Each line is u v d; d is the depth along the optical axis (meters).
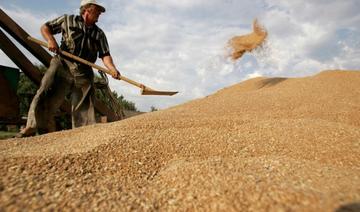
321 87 7.36
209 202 1.85
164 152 2.99
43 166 2.40
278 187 1.85
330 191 1.78
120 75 5.29
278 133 3.50
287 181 1.98
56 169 2.40
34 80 6.57
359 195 1.70
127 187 2.25
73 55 5.06
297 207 1.59
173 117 4.98
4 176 2.08
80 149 2.94
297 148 3.10
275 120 4.11
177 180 2.27
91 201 1.90
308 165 2.43
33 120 4.91
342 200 1.62
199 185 2.10
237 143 3.24
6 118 6.32
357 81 7.59
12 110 6.40
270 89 8.00
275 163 2.46
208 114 5.66
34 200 1.78
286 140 3.29
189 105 7.06
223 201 1.81
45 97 5.07
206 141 3.27
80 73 5.23
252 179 2.05
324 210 1.53
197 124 4.14
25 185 1.97
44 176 2.20
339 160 2.82
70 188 2.06
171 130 3.62
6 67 6.36
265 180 2.02
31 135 5.00
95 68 5.15
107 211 1.79
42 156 2.61
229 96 7.53
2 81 6.28
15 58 6.21
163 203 1.97
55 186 2.05
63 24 5.13
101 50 5.39
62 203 1.80
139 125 4.00
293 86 7.86
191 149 3.08
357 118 5.04
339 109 5.56
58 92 5.18
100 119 7.39
